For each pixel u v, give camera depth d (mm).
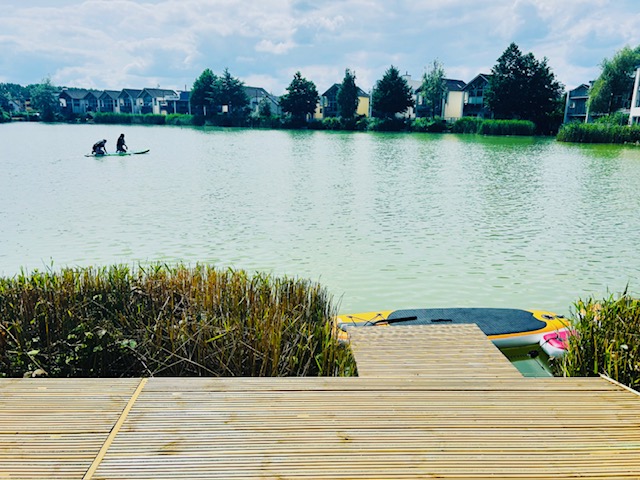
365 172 21234
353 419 2387
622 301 4047
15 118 88812
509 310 5840
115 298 4465
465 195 15781
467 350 3863
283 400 2549
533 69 53875
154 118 77625
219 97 74812
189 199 14516
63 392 2604
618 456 2137
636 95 41625
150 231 10656
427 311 5816
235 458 2088
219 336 3803
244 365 3881
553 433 2301
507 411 2494
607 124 41250
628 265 8711
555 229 11336
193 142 39562
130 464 2043
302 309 4332
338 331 4746
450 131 56562
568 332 4699
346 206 13742
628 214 13023
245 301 4426
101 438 2215
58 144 35438
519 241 10242
